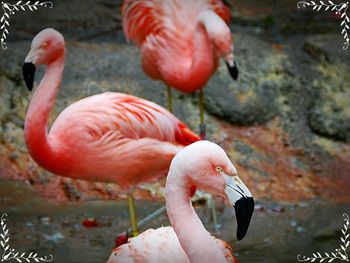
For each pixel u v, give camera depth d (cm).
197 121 1216
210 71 1037
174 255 611
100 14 1519
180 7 1082
